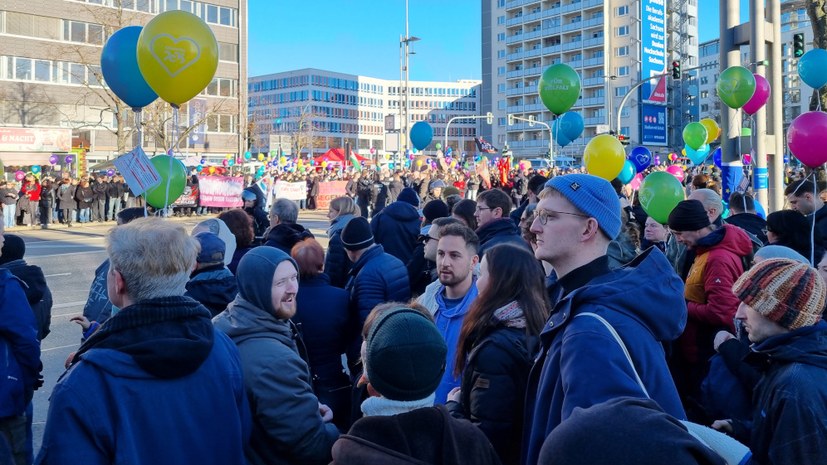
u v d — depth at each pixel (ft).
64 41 150.82
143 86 18.85
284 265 9.77
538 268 9.77
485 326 9.34
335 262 20.61
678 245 17.28
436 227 15.78
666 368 6.82
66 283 40.70
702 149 47.24
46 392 20.44
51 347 25.63
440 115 468.34
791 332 7.91
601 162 24.38
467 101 471.62
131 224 7.97
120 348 7.25
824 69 30.04
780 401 7.61
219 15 175.83
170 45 16.66
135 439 7.04
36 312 13.96
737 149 34.99
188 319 7.77
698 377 13.25
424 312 7.70
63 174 86.63
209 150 175.52
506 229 18.11
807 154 19.25
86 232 73.72
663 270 7.27
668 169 47.24
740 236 13.61
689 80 304.09
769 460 7.67
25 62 146.61
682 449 3.77
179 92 17.44
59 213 84.28
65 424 6.93
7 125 140.97
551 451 3.89
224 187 87.51
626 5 299.38
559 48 319.88
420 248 20.08
